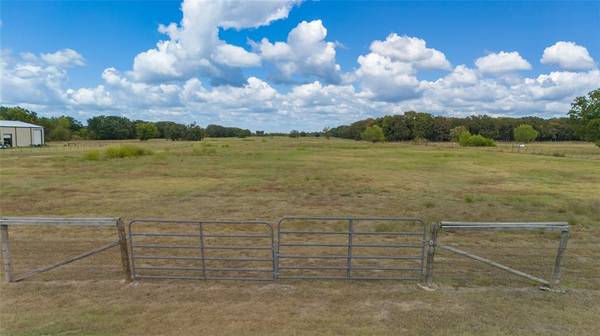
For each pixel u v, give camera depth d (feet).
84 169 81.76
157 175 71.26
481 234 28.19
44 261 20.98
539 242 25.79
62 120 372.79
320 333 12.70
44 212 37.81
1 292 16.02
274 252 17.66
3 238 16.85
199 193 50.14
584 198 47.06
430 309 14.60
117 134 392.88
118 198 46.06
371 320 13.65
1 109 330.75
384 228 30.35
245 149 181.68
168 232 29.48
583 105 148.66
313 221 33.27
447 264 20.84
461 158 126.82
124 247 17.04
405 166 95.81
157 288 16.60
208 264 20.77
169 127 387.96
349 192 51.55
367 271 19.58
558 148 209.26
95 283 17.15
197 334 12.62
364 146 236.43
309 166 93.91
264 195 48.67
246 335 12.55
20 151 159.94
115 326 13.15
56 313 14.11
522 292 16.38
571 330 13.10
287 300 15.37
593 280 18.15
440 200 45.29
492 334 12.78
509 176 73.05
